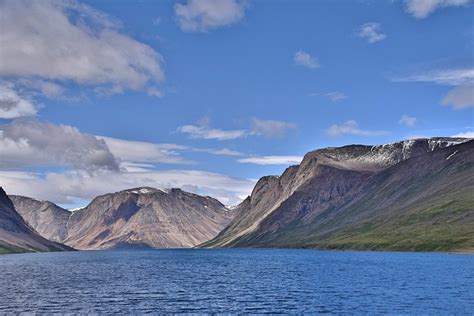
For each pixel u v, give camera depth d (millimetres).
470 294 90000
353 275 134250
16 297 93500
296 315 71875
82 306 81750
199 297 93000
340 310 75438
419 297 87125
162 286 114312
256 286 112188
